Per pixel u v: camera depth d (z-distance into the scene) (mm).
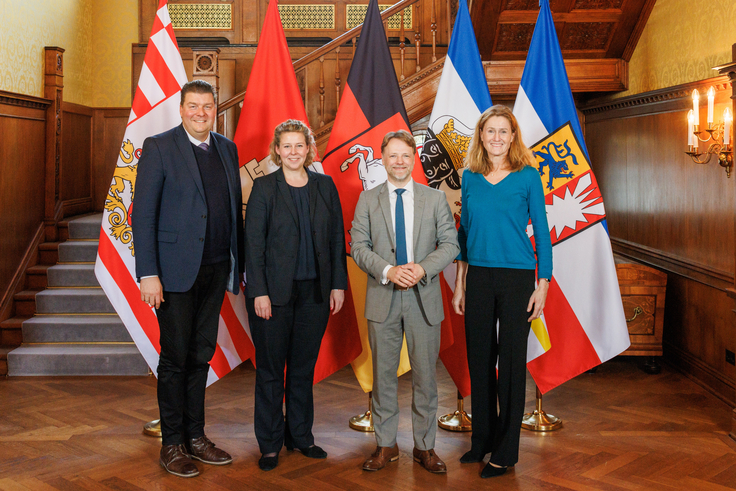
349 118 3270
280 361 2740
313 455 2848
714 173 3701
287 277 2682
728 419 3355
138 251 2586
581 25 4707
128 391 3920
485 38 4797
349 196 3270
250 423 3338
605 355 3227
